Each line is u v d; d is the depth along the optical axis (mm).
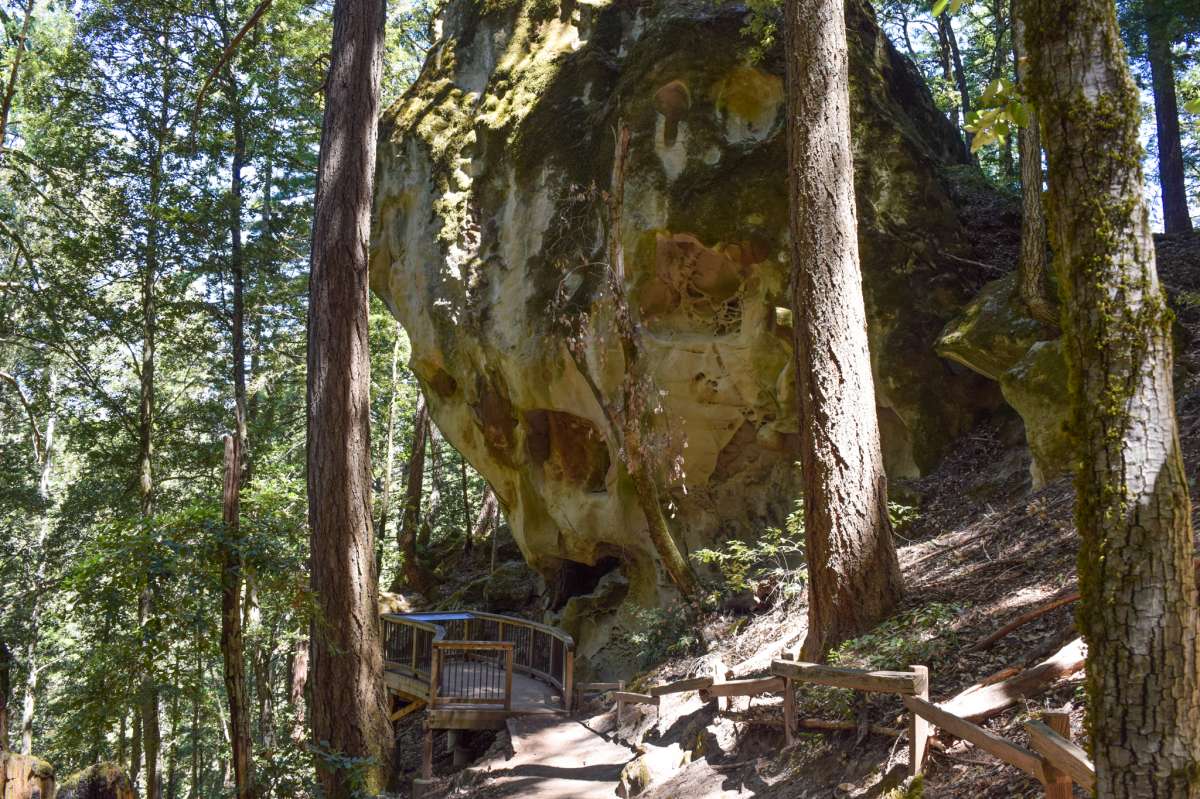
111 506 21469
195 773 18875
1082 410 2926
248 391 24938
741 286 13352
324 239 10844
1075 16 2988
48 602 21234
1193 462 7973
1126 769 2715
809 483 8695
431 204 17172
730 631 11578
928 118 16578
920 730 5367
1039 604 6859
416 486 25703
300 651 20047
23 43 14086
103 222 19922
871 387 8828
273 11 20562
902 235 12812
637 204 13641
